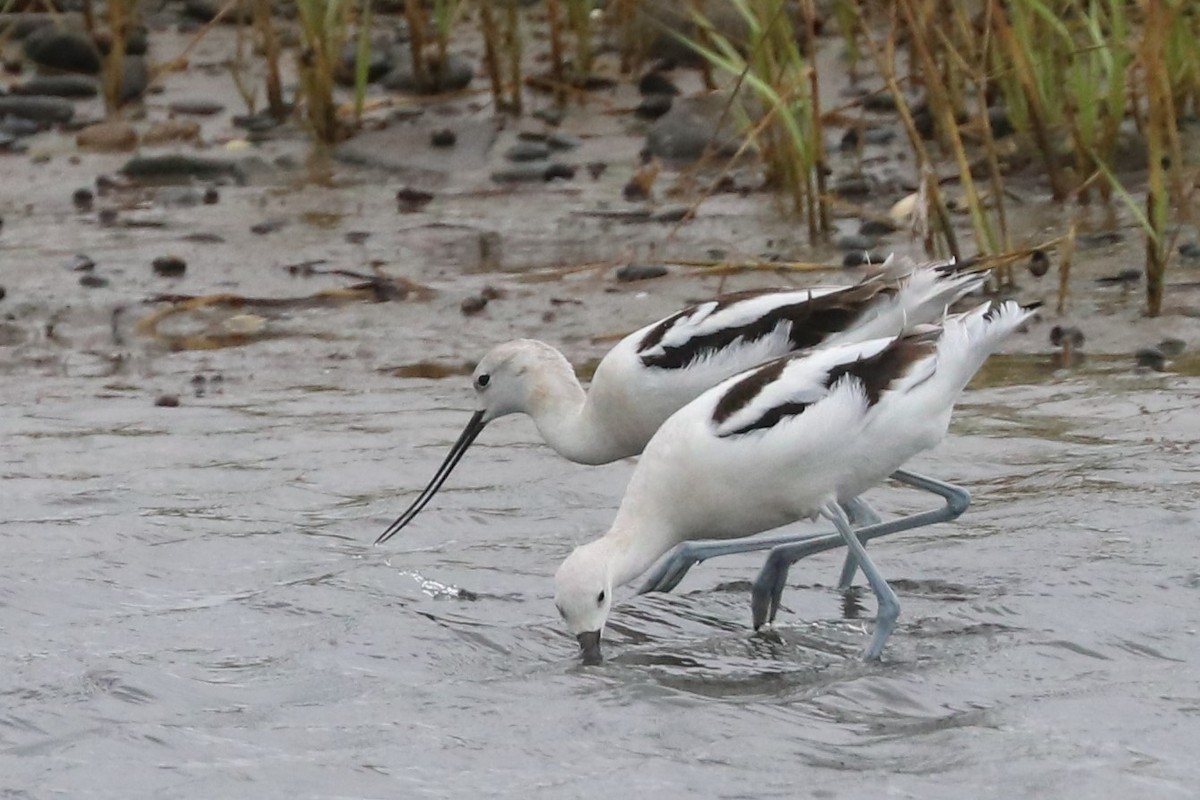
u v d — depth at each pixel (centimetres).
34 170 2120
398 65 2398
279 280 1702
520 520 1107
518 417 1317
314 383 1413
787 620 939
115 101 2322
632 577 914
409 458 1223
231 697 848
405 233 1841
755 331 1081
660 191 1934
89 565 1030
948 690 828
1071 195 1753
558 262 1712
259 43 2533
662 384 1082
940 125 1911
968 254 1633
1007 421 1239
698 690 841
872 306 1084
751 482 902
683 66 2345
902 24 2053
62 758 779
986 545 1018
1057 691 819
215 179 2075
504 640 916
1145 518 1035
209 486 1173
